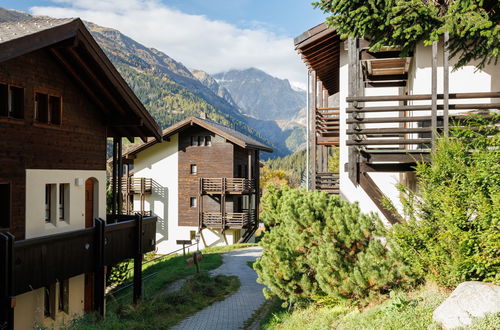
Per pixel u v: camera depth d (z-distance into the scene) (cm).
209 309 1255
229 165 3052
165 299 1293
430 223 712
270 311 1124
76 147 1205
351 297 806
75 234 996
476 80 1058
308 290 895
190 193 3148
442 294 696
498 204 605
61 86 1140
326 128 1591
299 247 913
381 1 789
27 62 1016
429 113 1070
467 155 695
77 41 1020
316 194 919
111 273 1599
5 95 958
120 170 1445
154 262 2298
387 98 868
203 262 2067
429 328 600
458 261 650
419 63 1079
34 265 877
